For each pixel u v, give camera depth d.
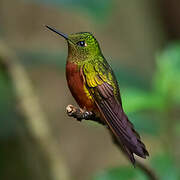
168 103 8.58
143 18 15.97
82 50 8.11
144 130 8.59
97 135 13.61
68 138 13.54
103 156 13.40
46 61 10.23
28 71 13.52
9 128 12.78
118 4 15.52
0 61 10.93
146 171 6.99
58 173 10.73
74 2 8.81
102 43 15.02
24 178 13.77
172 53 8.82
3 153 13.54
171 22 16.28
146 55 15.66
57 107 13.70
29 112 10.88
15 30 13.57
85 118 7.46
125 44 15.27
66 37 8.24
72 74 7.94
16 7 13.72
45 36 13.78
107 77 7.83
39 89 13.64
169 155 8.05
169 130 8.60
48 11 14.06
